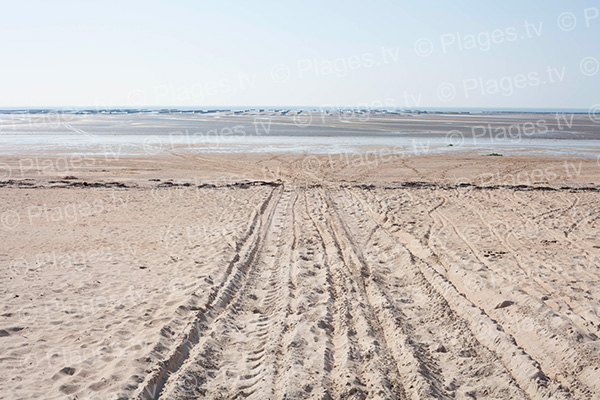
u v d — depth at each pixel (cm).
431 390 511
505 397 513
